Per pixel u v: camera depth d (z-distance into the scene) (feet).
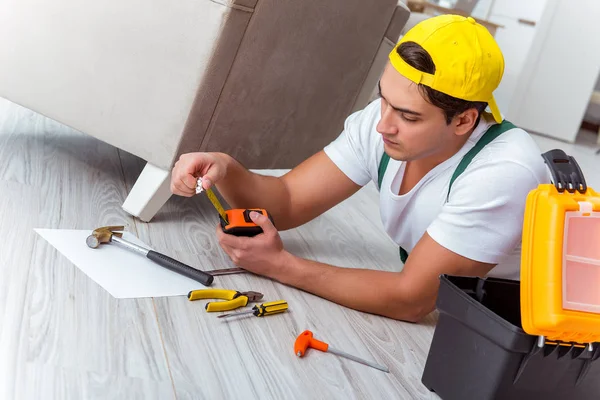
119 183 6.04
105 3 5.16
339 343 4.28
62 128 7.16
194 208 5.96
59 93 5.55
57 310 3.78
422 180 4.54
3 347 3.34
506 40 16.89
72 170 6.01
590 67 16.19
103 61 5.27
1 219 4.62
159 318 4.00
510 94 16.87
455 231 4.24
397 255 6.11
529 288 3.29
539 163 4.24
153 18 4.99
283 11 5.10
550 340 3.38
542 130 16.83
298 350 4.00
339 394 3.76
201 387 3.50
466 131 4.14
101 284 4.17
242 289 4.64
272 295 4.67
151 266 4.58
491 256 4.24
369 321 4.64
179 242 5.17
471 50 3.86
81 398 3.15
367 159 5.07
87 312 3.84
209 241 5.34
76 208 5.22
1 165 5.64
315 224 6.36
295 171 5.37
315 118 6.27
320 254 5.69
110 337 3.68
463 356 3.70
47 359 3.35
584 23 15.92
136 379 3.40
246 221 4.73
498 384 3.47
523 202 4.17
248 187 5.07
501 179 4.13
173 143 5.10
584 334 3.33
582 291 3.24
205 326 4.07
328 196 5.29
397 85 3.90
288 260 4.73
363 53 6.27
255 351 3.96
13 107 7.48
